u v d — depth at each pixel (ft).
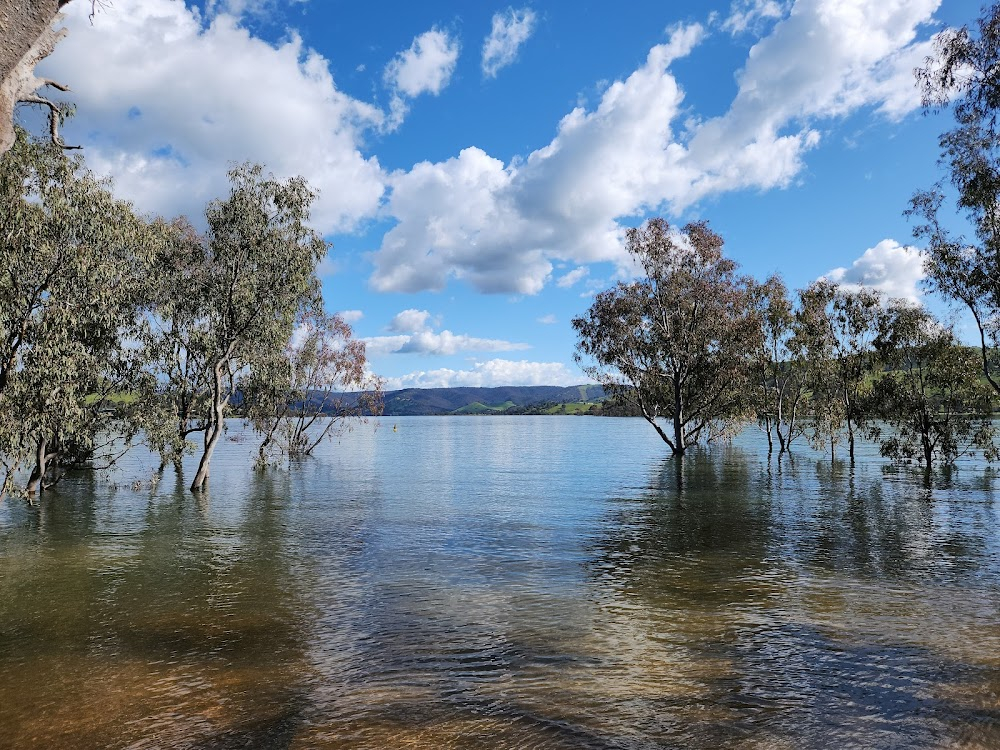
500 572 59.06
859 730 28.27
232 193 108.78
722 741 27.32
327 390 199.00
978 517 87.04
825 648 38.81
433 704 31.32
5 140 17.33
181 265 114.62
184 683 34.12
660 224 175.52
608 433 460.55
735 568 60.08
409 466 179.93
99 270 77.05
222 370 124.26
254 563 63.05
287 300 116.26
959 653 37.68
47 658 37.91
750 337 172.45
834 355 176.45
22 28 15.56
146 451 221.87
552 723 29.12
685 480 139.44
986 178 83.46
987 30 71.31
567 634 41.78
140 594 52.01
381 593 52.03
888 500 103.96
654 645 39.60
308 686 33.68
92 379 96.07
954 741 27.20
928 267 106.52
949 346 139.64
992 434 146.92
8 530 81.66
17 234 67.92
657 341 180.04
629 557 65.10
